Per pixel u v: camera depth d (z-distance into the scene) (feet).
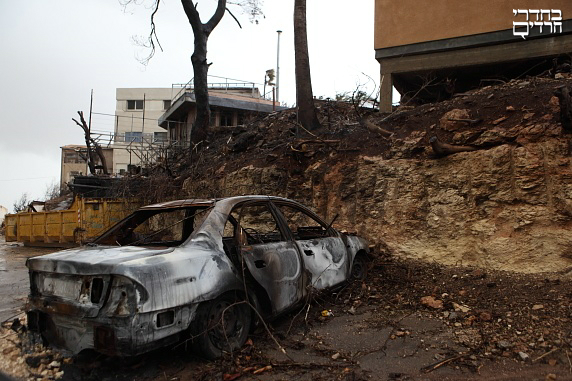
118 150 126.82
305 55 37.24
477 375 11.90
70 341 12.34
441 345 13.93
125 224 17.28
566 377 11.44
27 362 13.42
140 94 147.13
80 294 12.21
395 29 37.68
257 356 13.61
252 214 27.73
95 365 13.21
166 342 12.07
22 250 49.34
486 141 22.38
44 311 12.98
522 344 13.39
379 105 38.17
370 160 26.99
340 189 28.04
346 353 13.82
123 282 11.53
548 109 21.34
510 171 21.13
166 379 12.32
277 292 15.31
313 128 36.35
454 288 19.01
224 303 13.79
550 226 19.52
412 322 16.06
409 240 23.80
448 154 23.27
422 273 21.24
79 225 44.50
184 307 12.40
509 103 23.24
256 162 35.12
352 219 26.94
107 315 11.48
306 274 16.90
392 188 25.29
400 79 40.47
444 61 36.11
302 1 37.55
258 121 54.19
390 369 12.55
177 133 97.09
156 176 48.06
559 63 33.35
